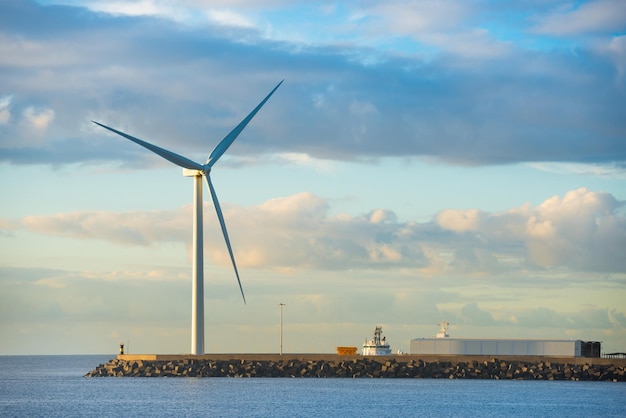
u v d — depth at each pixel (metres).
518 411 189.25
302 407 190.12
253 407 189.88
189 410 185.12
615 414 185.00
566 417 179.75
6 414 183.25
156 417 174.25
